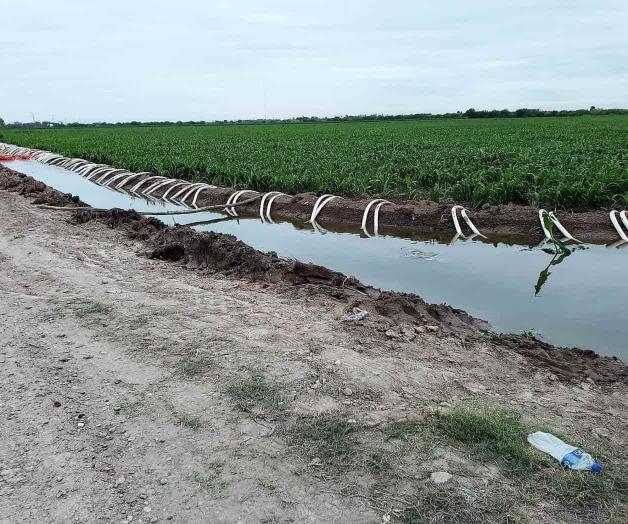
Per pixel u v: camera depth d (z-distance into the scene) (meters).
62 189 17.53
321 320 5.04
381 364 4.15
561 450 3.07
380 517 2.63
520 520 2.60
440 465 2.99
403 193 12.61
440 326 5.11
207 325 4.89
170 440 3.24
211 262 7.16
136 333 4.71
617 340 5.46
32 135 48.84
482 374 4.11
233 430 3.33
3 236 8.30
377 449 3.13
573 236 9.56
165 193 15.20
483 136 31.44
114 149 25.80
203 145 28.02
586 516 2.64
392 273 7.95
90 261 7.06
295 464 3.02
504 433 3.24
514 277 7.66
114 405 3.62
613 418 3.52
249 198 13.05
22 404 3.64
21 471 2.98
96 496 2.79
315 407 3.55
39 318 5.08
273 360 4.18
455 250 9.23
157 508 2.71
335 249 9.46
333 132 42.97
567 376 4.17
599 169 12.20
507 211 10.22
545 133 33.16
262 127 66.06
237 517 2.65
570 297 6.79
